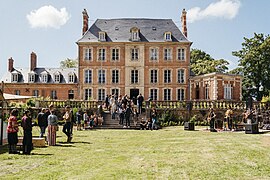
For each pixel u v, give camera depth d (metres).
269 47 53.28
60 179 8.99
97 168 10.48
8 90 53.06
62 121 32.28
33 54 55.06
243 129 25.19
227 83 42.34
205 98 44.03
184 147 15.37
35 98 35.31
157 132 24.19
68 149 15.01
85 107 34.75
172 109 33.34
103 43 47.97
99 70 48.16
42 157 12.70
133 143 17.31
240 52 57.44
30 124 13.65
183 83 47.66
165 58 48.09
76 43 48.03
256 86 57.00
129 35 48.94
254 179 9.03
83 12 50.00
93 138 19.97
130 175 9.44
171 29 49.75
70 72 53.81
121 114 29.75
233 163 11.18
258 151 13.60
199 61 67.56
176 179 9.00
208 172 9.84
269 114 28.08
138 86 47.88
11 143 13.61
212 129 24.38
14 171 10.12
